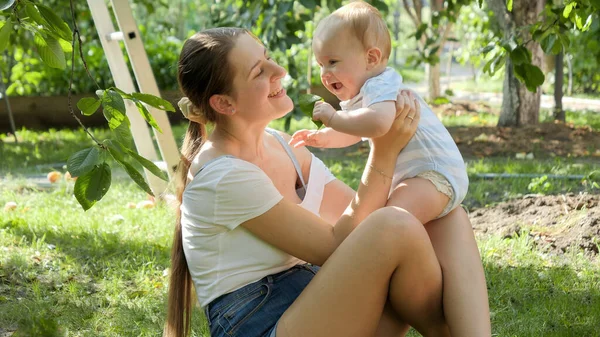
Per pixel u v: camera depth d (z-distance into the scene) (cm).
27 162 819
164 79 1239
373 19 281
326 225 245
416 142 268
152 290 388
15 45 921
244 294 238
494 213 527
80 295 381
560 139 879
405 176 269
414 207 260
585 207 493
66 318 349
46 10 274
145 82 498
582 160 753
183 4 1900
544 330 334
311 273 251
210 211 237
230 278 239
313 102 286
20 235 478
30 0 287
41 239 459
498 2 876
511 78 945
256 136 259
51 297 377
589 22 410
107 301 375
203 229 240
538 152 810
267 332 234
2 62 1127
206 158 247
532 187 577
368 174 253
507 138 880
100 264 427
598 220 464
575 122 1021
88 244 462
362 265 224
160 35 1402
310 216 242
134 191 619
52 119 1148
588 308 354
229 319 238
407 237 225
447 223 268
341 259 226
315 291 227
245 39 248
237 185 234
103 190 243
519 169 675
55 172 662
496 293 375
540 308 356
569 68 1433
